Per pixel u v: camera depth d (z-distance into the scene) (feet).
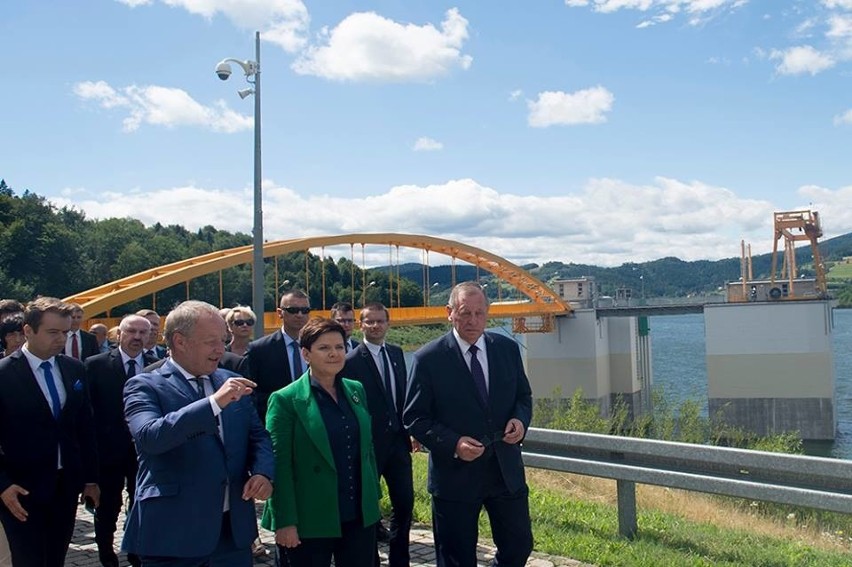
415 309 184.03
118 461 20.12
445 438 14.48
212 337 12.40
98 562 20.48
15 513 14.97
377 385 19.26
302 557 13.53
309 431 13.50
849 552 20.44
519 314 223.10
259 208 60.64
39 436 15.67
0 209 239.71
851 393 230.27
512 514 15.11
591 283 258.78
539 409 77.25
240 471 12.55
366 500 13.85
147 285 113.60
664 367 311.88
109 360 20.74
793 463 17.43
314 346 13.78
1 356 21.33
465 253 217.97
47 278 236.22
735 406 179.22
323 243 155.74
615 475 20.59
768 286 219.20
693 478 19.13
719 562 18.19
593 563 18.47
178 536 11.60
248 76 60.08
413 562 19.33
